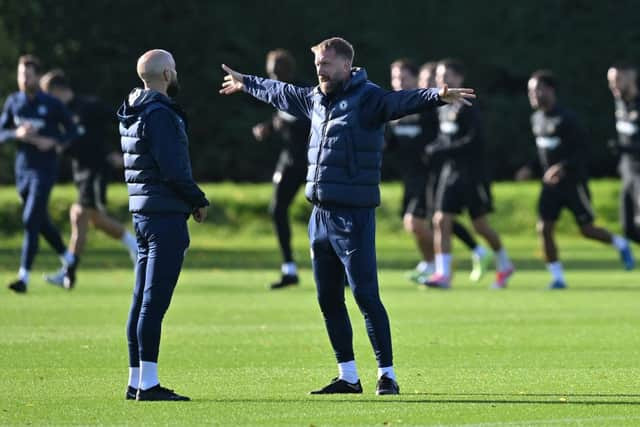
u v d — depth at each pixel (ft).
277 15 444.55
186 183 106.32
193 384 116.88
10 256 298.97
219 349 141.28
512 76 449.89
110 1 433.89
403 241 353.51
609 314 177.37
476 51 449.48
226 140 445.37
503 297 204.95
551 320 169.99
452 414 101.09
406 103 107.76
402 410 102.89
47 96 204.33
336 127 109.09
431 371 124.77
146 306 107.34
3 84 424.46
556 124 221.05
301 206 371.56
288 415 100.68
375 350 110.73
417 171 224.94
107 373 123.24
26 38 427.74
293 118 213.25
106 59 435.53
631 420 98.63
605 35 452.76
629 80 223.51
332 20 444.55
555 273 221.25
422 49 447.42
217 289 219.00
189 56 440.04
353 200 108.68
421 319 171.83
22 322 166.61
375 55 444.55
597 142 453.99
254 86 115.55
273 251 319.47
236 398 108.99
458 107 215.72
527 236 364.58
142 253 109.40
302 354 137.39
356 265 109.19
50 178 205.77
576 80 452.35
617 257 303.07
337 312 112.06
